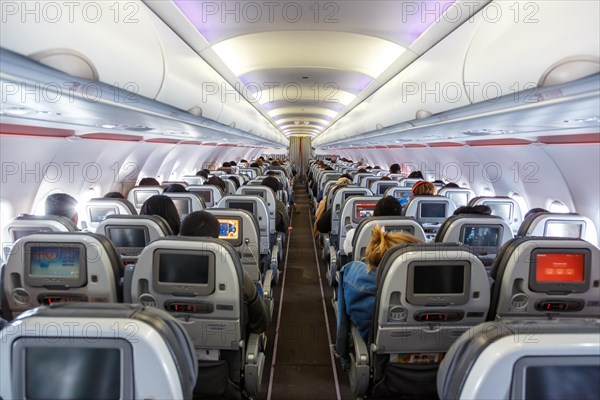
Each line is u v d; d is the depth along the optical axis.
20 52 1.44
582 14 1.57
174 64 3.12
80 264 2.71
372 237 2.88
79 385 1.20
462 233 3.98
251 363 2.84
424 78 3.55
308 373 4.00
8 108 2.74
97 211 5.16
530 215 4.91
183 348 1.29
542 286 2.67
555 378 1.10
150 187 6.67
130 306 1.30
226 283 2.52
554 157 5.45
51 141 5.05
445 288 2.47
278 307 5.71
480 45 2.46
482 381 1.10
